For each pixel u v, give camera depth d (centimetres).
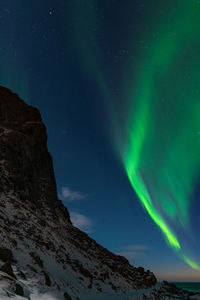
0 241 2319
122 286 3853
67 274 2783
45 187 5638
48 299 1642
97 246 5269
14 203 3812
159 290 5125
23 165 5200
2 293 1248
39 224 3744
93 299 2372
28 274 1988
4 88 6688
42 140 6369
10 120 6088
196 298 5181
